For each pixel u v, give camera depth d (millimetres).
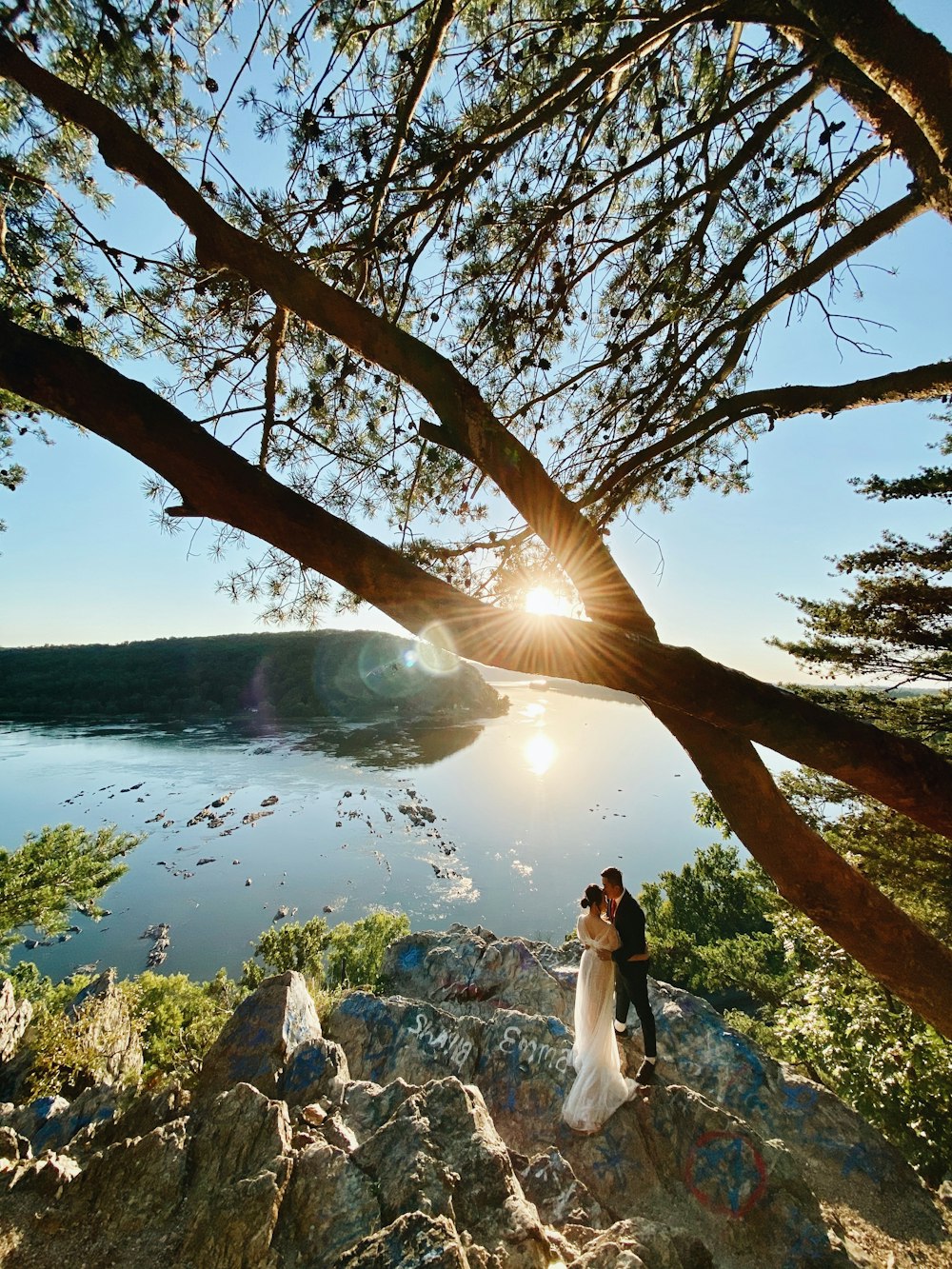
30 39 2635
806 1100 5453
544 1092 5301
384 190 2873
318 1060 5504
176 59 2973
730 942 26531
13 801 79938
